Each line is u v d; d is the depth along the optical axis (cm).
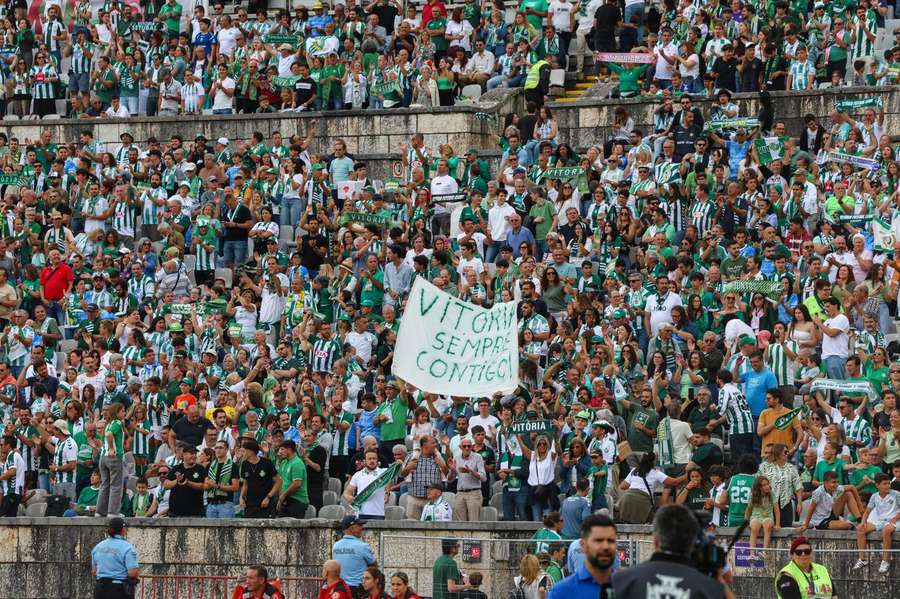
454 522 7962
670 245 10194
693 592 3406
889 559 6781
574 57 13462
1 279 10856
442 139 12544
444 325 8706
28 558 8719
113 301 10725
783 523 7381
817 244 9844
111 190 11844
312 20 13750
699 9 12456
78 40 13662
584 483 7606
